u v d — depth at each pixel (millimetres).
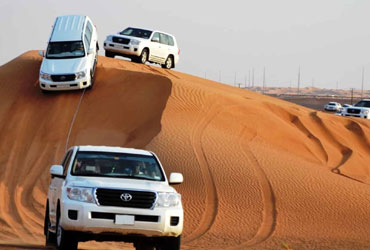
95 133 53594
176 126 52156
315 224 40031
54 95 58125
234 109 57938
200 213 40188
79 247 24469
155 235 17844
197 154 47344
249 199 42375
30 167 48781
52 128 54250
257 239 35406
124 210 17562
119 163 19219
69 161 19750
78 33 57562
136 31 69125
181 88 58812
